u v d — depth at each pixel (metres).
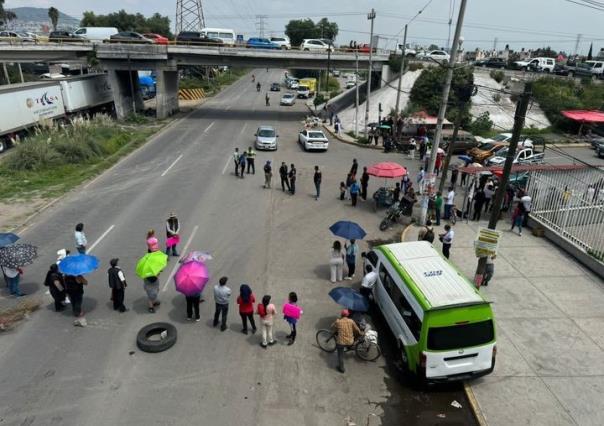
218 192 22.30
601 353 10.73
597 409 9.02
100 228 17.39
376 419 8.81
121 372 9.77
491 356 9.38
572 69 52.62
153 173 25.34
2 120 28.08
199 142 33.94
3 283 13.27
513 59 64.62
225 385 9.52
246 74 110.62
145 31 99.50
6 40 43.75
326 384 9.69
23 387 9.25
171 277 13.85
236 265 14.77
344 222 14.20
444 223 19.19
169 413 8.71
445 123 36.22
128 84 46.53
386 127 36.00
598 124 41.50
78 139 28.00
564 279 14.23
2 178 23.28
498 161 27.84
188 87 69.69
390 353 10.82
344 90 70.44
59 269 11.00
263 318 10.50
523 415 8.84
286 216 19.44
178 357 10.30
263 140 31.78
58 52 46.09
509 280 14.12
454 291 9.58
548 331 11.52
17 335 10.91
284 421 8.65
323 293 13.24
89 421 8.46
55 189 21.92
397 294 10.52
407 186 22.72
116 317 11.76
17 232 16.83
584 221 16.08
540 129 42.34
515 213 17.98
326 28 118.31
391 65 48.88
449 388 9.73
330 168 27.94
